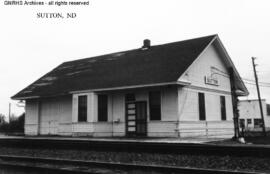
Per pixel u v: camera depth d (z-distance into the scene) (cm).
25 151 1603
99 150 1462
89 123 2234
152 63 2291
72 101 2422
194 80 2183
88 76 2533
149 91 2122
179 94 2009
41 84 2812
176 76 1928
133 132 2164
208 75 2369
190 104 2119
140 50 2698
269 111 7012
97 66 2711
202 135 2206
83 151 1468
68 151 1501
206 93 2320
